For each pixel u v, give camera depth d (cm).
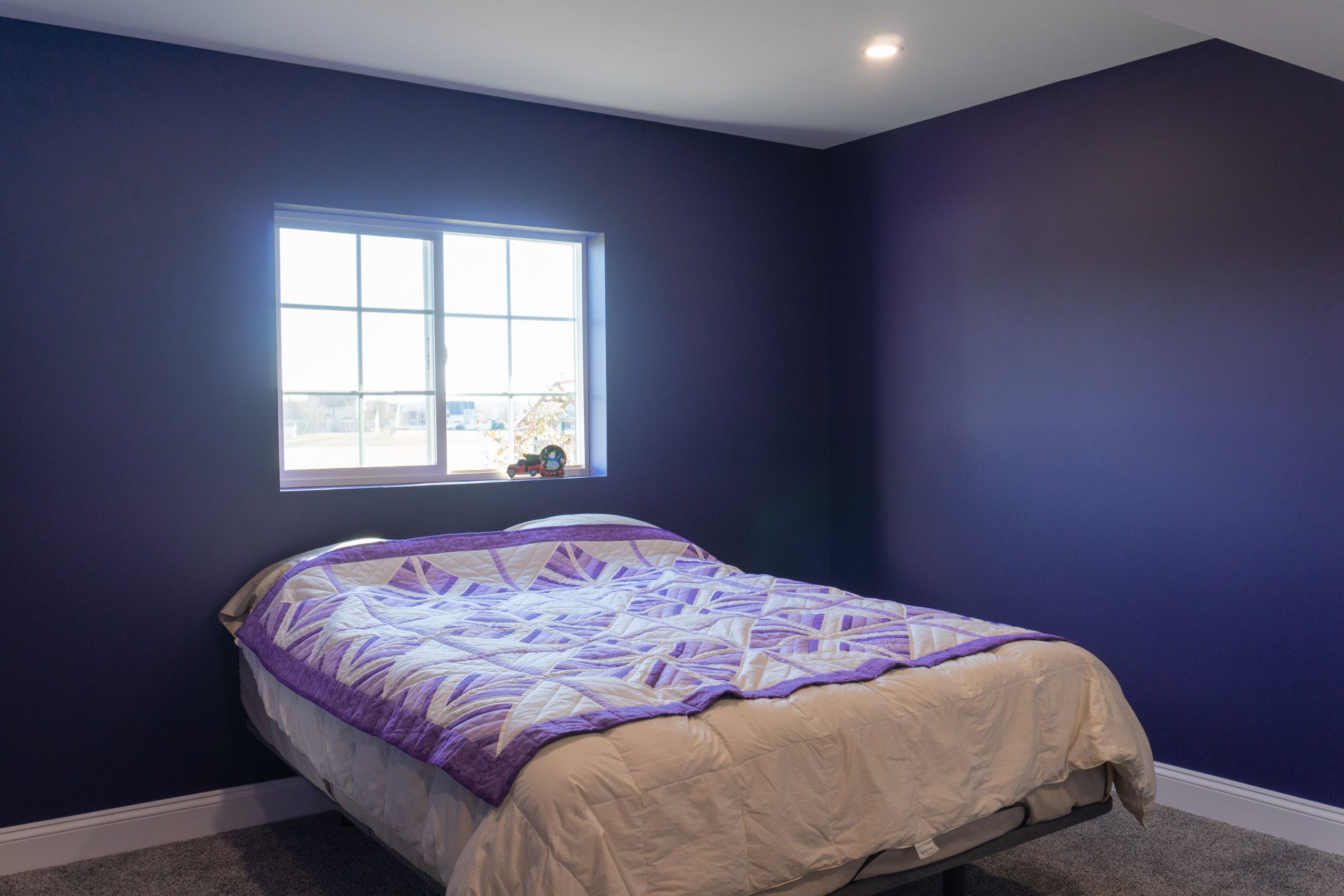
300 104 307
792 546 413
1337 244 271
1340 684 273
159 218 288
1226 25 201
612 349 366
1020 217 346
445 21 273
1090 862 268
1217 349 296
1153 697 314
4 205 268
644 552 329
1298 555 280
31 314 272
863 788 184
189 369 293
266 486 304
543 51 297
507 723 172
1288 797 283
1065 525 337
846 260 412
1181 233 303
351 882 261
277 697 253
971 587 367
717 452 392
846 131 390
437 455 345
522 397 365
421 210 328
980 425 362
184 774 293
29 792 274
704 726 176
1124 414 319
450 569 296
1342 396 271
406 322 341
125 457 284
